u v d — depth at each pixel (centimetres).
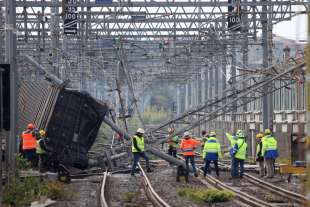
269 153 6900
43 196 4681
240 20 9606
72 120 6681
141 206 4750
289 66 7762
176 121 9000
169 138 8469
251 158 10500
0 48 5212
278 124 11562
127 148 8562
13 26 5416
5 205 4166
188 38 13762
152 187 5791
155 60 15200
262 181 6481
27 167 5884
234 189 5669
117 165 8562
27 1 8412
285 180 6688
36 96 7056
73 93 6712
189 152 6912
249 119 13588
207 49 12538
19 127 6975
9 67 2905
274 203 4803
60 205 4634
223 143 16312
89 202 4897
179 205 4703
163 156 7381
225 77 13788
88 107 6900
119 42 11538
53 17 9612
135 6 8788
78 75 14600
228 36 11606
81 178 7075
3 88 2889
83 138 7025
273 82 9056
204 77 19350
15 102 5556
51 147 6469
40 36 11006
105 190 5797
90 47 12825
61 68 10325
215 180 6512
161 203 4619
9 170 4841
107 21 10212
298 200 4744
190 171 7425
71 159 6712
